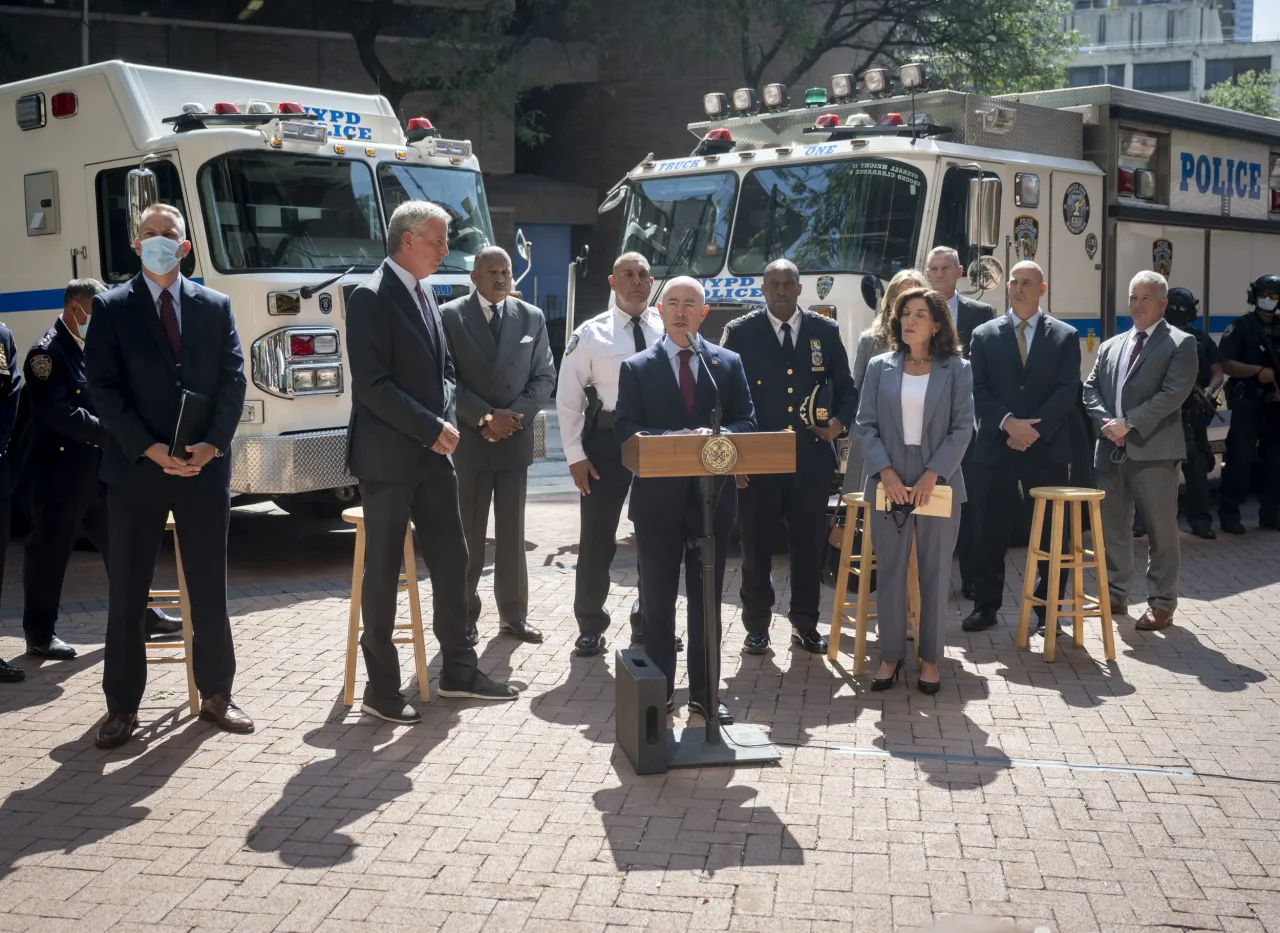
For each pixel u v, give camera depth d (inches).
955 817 181.6
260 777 198.1
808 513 265.9
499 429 264.8
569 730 219.3
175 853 170.9
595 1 1018.7
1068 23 3373.5
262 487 330.0
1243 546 386.0
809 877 162.9
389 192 368.5
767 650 267.4
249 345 332.5
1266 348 402.0
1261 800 187.8
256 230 339.0
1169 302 390.3
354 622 232.4
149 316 210.4
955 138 369.7
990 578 284.5
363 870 165.5
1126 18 3334.2
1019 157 376.2
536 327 278.8
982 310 303.4
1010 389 282.8
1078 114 405.4
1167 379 282.0
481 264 270.8
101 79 352.8
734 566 346.9
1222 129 452.1
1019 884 161.0
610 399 258.5
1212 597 317.7
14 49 844.6
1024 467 281.9
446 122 1016.2
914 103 378.9
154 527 213.5
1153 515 284.7
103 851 171.6
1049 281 388.5
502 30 898.7
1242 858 168.4
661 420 217.3
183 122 342.0
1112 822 179.9
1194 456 396.5
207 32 939.3
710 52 912.3
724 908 154.9
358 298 219.0
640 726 196.5
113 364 207.9
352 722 223.8
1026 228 378.0
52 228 366.3
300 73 970.1
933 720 224.7
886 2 987.3
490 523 412.8
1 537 252.2
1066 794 190.1
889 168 353.4
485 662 260.8
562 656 265.3
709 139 402.9
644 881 161.9
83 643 275.1
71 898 158.2
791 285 261.6
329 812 184.1
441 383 227.1
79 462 256.5
